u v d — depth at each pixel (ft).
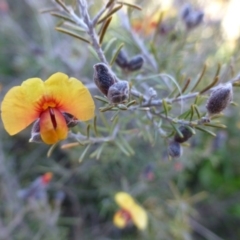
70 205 0.52
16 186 0.47
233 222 0.55
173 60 0.36
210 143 0.43
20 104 0.19
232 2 0.49
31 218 0.46
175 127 0.21
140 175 0.45
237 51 0.40
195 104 0.21
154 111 0.23
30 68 0.54
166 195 0.49
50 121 0.19
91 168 0.47
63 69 0.46
